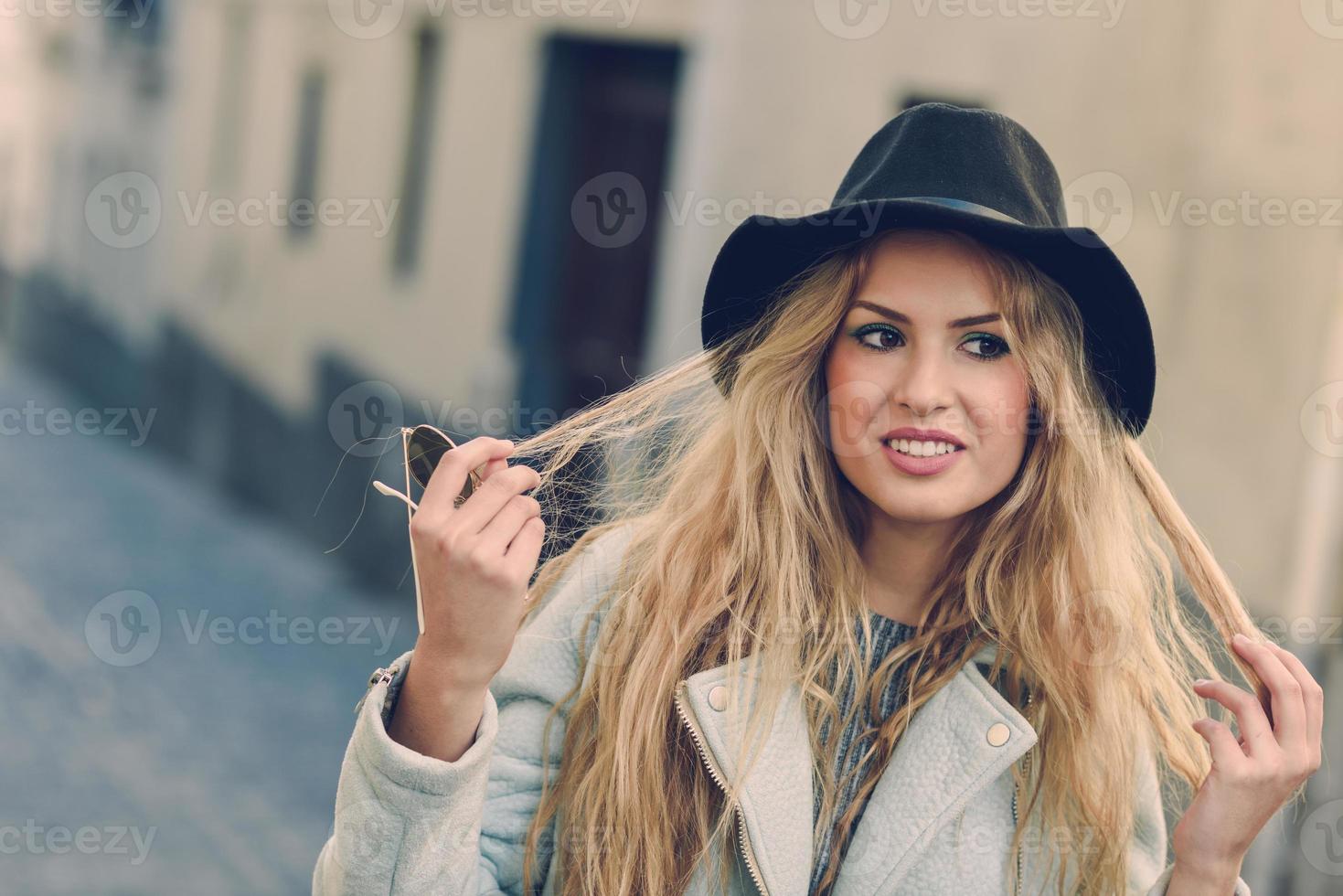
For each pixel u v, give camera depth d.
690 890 3.51
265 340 21.67
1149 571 3.91
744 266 3.62
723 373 3.78
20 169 35.00
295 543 19.59
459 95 17.67
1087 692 3.62
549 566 3.87
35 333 33.94
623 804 3.45
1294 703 3.31
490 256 16.78
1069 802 3.64
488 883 3.47
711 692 3.49
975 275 3.34
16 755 11.03
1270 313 9.52
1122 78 10.34
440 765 3.05
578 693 3.67
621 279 15.43
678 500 3.78
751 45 13.48
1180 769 3.91
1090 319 3.54
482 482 3.12
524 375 16.27
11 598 15.27
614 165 15.62
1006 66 11.16
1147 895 3.41
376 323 18.78
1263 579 9.35
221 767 11.50
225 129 23.47
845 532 3.64
